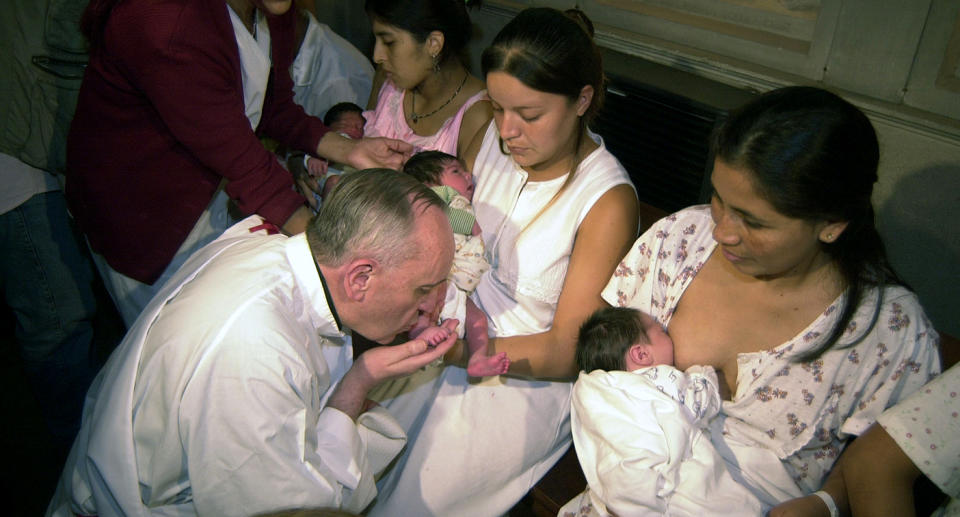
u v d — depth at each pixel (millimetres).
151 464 1410
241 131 1853
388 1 2074
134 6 1690
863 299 1452
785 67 2639
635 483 1456
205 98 1785
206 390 1341
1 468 2566
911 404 1361
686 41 2916
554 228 1842
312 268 1451
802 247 1333
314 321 1499
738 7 2734
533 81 1586
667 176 2986
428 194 1423
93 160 1940
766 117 1248
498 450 1798
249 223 1795
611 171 1803
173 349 1380
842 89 2486
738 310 1599
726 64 2750
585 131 1844
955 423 1319
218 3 1796
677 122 2840
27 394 2879
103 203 1981
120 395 1399
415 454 1762
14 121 2145
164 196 1982
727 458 1593
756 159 1233
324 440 1476
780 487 1543
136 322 1534
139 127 1900
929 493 1597
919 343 1430
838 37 2441
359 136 2637
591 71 1665
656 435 1492
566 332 1802
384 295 1419
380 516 1711
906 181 2344
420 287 1421
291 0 1975
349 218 1389
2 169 2184
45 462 2602
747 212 1288
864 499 1383
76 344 2496
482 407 1825
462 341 1812
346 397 1552
